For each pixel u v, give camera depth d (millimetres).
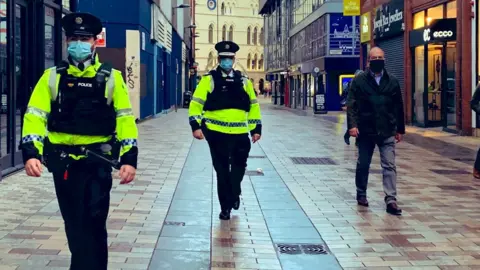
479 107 8484
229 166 7305
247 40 109812
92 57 4211
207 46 106250
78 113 4141
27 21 11148
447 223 7117
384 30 25375
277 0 60688
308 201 8398
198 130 7094
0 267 5215
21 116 10867
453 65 19781
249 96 7277
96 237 4309
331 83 37844
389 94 7617
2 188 8875
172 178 10133
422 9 21516
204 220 7230
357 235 6605
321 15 38188
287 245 6219
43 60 11547
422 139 17484
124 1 22859
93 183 4219
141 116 25641
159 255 5754
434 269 5430
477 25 17594
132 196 8492
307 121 27578
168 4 37406
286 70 51500
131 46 23016
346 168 11594
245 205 8133
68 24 4137
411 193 8961
